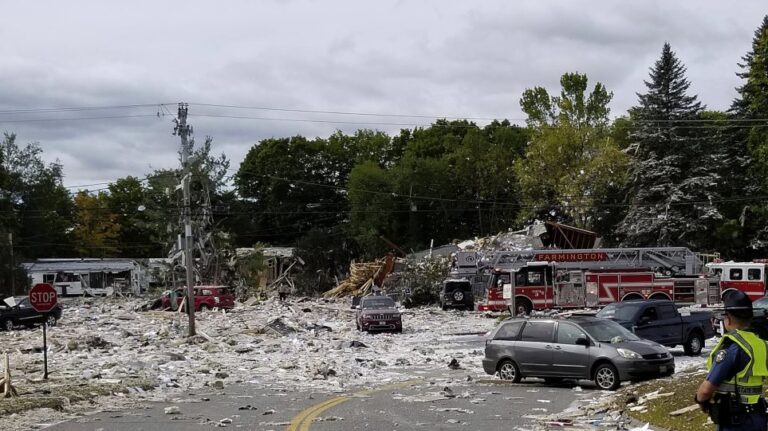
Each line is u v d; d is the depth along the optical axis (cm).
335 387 2069
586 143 7525
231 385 2141
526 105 8481
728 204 6600
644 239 6612
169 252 7231
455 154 9569
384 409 1599
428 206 9306
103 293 8606
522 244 6341
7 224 9031
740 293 702
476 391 1912
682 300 4488
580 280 4559
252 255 7650
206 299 5609
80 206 10788
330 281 8181
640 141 6712
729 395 683
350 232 9012
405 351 3153
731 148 6862
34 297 2147
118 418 1523
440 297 5669
